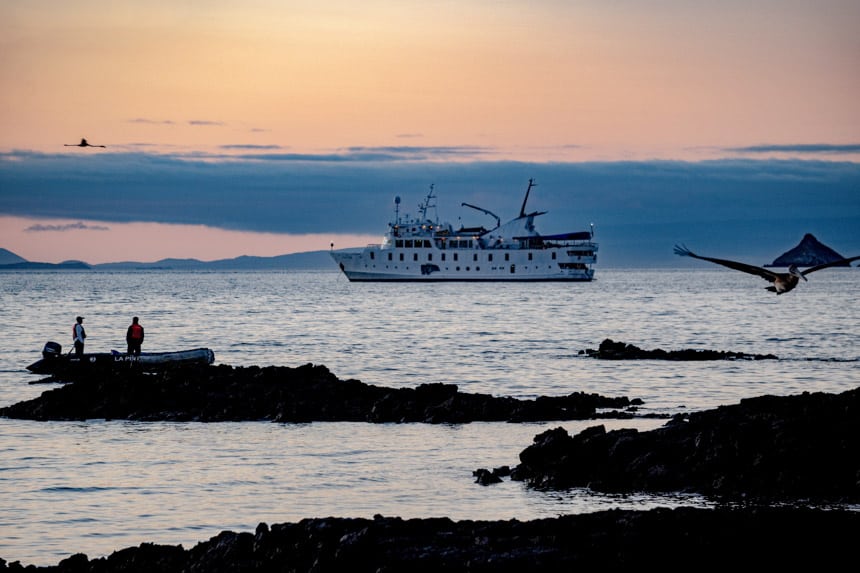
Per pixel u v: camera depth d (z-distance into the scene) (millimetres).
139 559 37219
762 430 52688
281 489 51625
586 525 38188
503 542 36188
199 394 76500
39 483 52594
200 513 47156
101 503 48812
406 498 49812
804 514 39281
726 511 39688
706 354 118750
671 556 35094
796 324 187875
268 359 118875
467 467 56781
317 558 34812
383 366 111438
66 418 72500
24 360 111625
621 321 197875
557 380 98188
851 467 49781
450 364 113312
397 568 33844
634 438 53938
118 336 152875
